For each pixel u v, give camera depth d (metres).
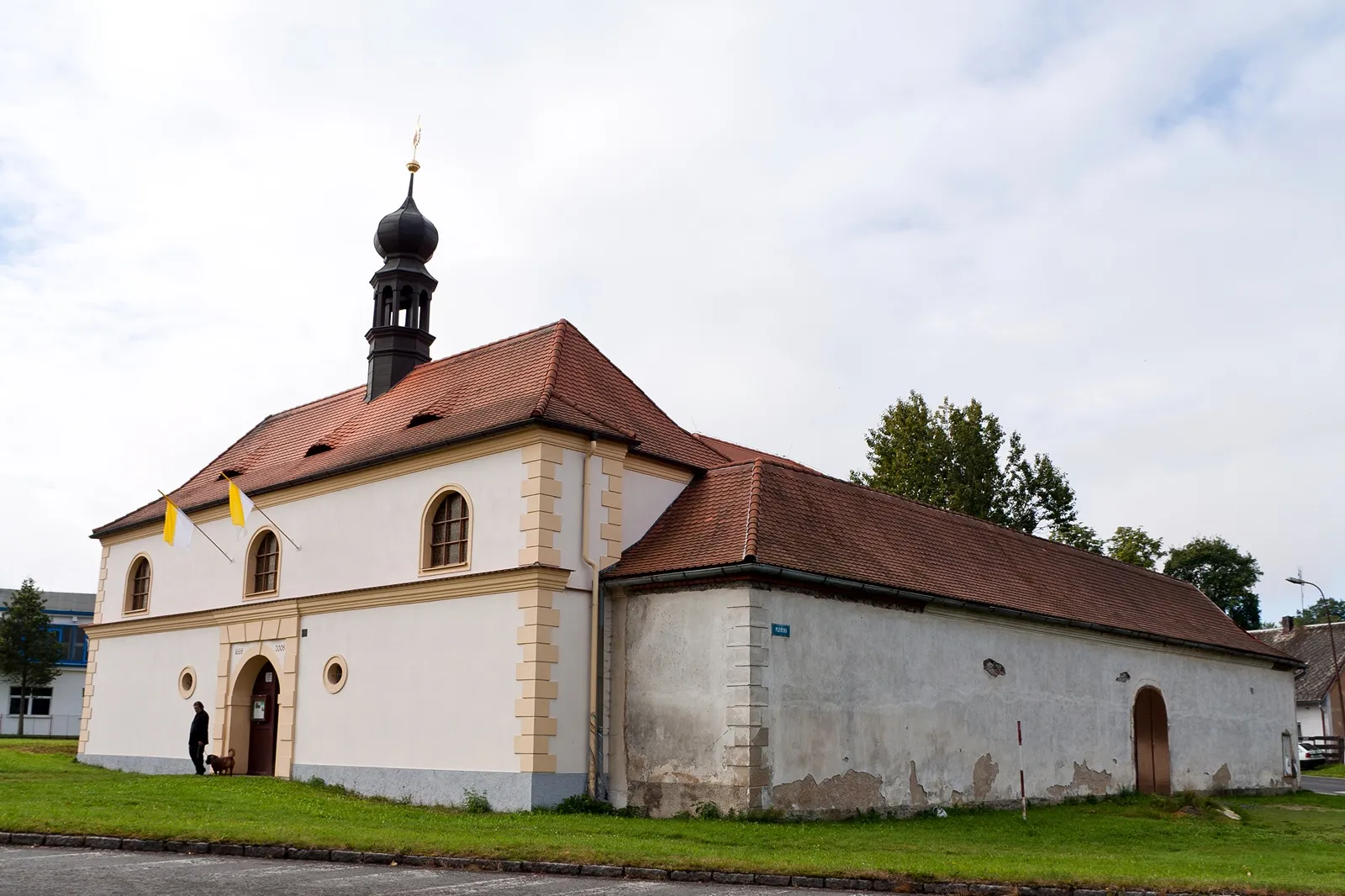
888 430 52.28
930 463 50.47
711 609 19.39
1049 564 29.83
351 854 13.28
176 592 29.23
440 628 21.38
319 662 23.81
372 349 29.38
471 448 21.58
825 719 19.86
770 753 18.69
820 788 19.47
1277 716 35.72
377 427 26.03
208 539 28.27
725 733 18.69
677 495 22.95
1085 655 27.61
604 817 18.48
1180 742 30.77
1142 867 13.23
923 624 22.58
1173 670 31.09
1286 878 12.62
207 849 13.80
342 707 22.97
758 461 22.44
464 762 20.38
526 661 19.70
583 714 20.20
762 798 18.38
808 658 19.77
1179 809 23.42
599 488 21.19
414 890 10.98
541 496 20.25
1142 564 57.56
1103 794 27.11
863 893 11.67
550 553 20.14
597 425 21.39
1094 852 15.93
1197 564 72.75
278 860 13.27
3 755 30.55
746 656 18.69
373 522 23.34
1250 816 23.19
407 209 30.03
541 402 21.05
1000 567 27.08
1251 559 72.50
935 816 21.31
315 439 28.38
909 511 26.23
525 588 20.02
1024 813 20.47
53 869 12.04
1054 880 11.84
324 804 19.08
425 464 22.47
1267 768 34.56
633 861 12.76
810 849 14.51
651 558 20.75
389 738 21.83
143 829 14.55
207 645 27.47
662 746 19.58
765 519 20.48
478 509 21.27
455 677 20.88
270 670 26.02
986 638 24.33
